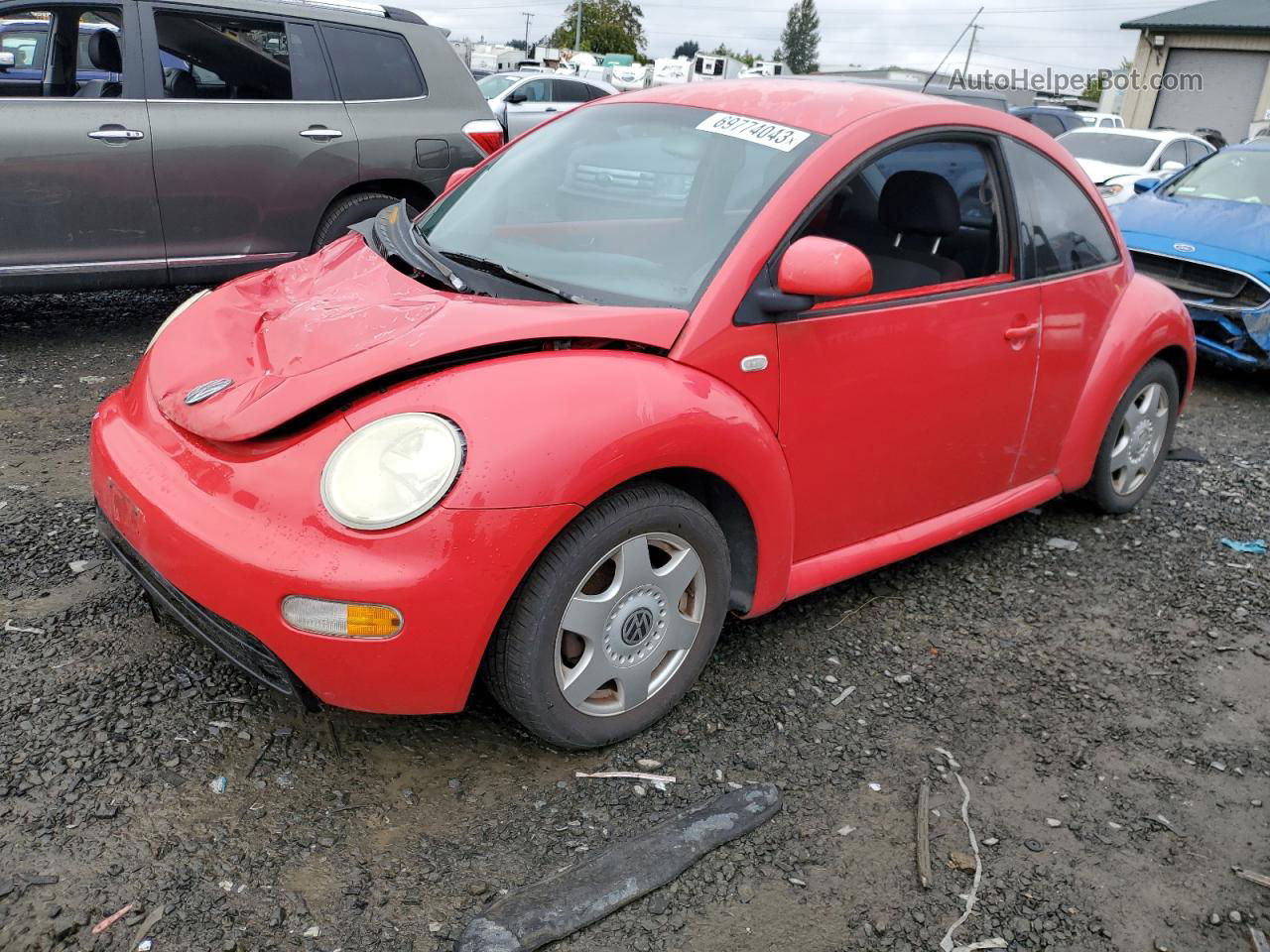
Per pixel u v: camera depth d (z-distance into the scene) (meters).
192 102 5.42
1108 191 11.40
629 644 2.40
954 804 2.45
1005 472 3.49
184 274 5.57
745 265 2.51
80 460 3.97
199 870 2.04
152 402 2.48
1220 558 3.96
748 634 3.10
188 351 2.59
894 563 3.68
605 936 1.98
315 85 5.84
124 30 5.25
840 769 2.53
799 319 2.61
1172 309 3.98
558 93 15.31
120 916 1.92
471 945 1.90
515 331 2.27
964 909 2.13
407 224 3.16
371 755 2.41
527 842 2.19
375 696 2.12
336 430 2.13
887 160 2.83
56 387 4.81
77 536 3.34
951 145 3.05
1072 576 3.71
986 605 3.44
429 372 2.22
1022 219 3.28
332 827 2.19
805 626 3.18
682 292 2.52
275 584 2.03
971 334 3.07
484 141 6.44
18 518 3.44
